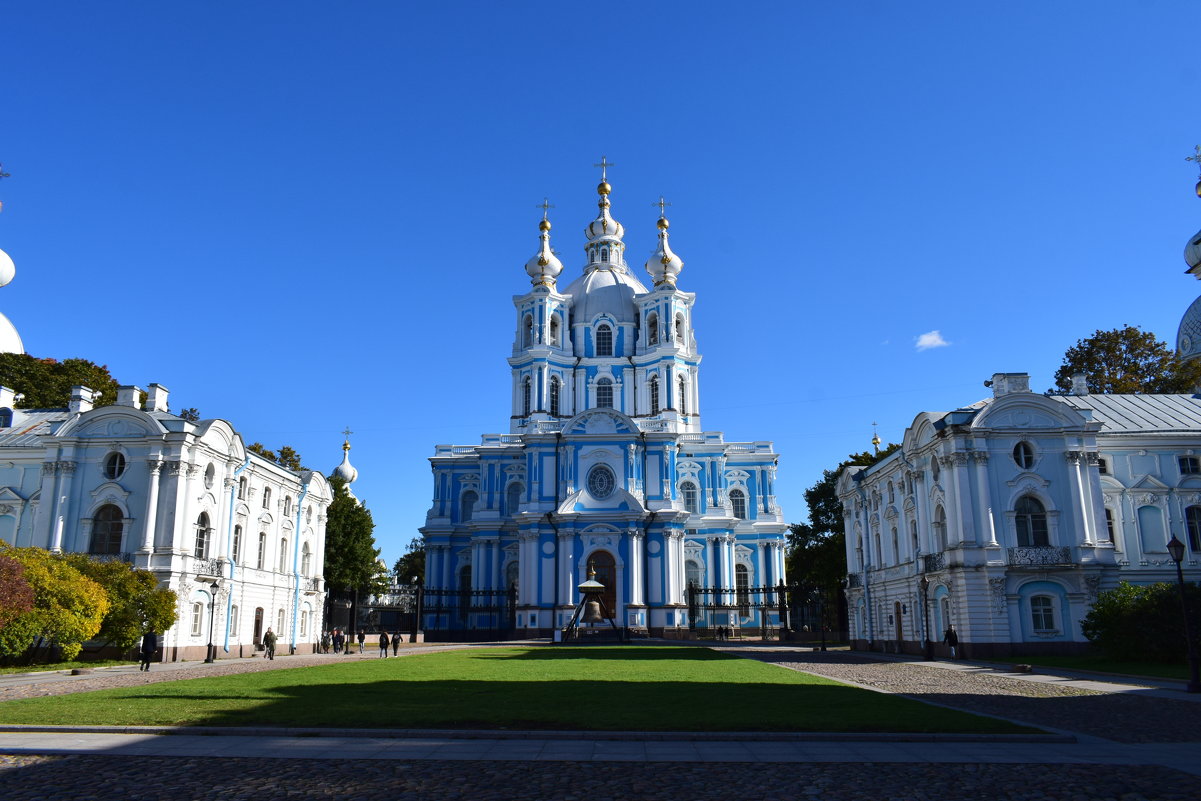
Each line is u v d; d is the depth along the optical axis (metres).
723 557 83.12
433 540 85.50
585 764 14.36
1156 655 35.25
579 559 73.25
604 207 102.12
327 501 63.44
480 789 12.52
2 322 71.12
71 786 12.60
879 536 55.53
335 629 60.53
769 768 14.12
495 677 30.95
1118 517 47.53
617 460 77.00
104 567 40.75
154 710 19.81
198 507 45.66
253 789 12.44
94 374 72.62
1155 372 67.88
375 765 14.13
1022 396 44.31
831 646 62.44
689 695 23.95
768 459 88.94
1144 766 14.38
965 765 14.42
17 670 35.09
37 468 47.56
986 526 42.84
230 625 48.81
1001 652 41.50
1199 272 64.19
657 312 90.94
